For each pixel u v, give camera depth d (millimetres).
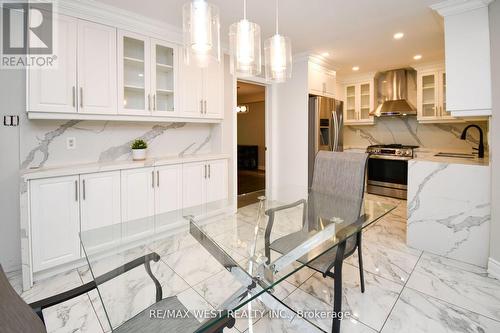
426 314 1712
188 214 2236
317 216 1970
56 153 2441
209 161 3225
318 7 2484
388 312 1731
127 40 2664
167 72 3029
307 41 3367
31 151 2301
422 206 2633
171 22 2758
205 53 1467
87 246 1681
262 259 1511
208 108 3295
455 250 2441
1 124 2154
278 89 4332
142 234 1923
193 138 3516
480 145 3064
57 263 2141
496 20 2129
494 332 1557
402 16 2680
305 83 3971
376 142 5355
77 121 2555
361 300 1853
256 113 8992
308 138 4059
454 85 2398
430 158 2889
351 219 1854
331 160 2297
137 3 2361
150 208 2688
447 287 2008
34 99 2105
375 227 3297
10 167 2209
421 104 4410
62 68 2217
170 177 2846
